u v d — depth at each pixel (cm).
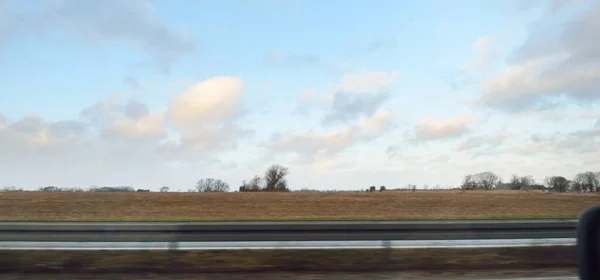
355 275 1116
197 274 1124
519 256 1284
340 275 1117
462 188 8144
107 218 2605
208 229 1290
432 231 1325
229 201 4631
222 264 1200
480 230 1338
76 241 1283
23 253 1257
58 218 2641
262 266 1189
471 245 1384
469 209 3594
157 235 1284
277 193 6538
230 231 1291
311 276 1104
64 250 1302
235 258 1241
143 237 1280
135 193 6272
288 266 1193
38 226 1289
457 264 1214
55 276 1089
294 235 1295
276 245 1344
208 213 3209
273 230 1296
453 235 1328
